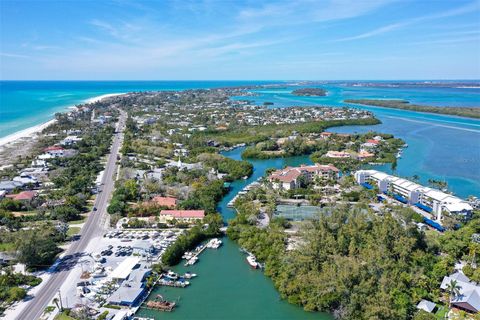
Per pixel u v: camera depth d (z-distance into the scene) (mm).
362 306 102562
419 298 108688
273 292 119875
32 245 131125
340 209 156625
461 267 129750
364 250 124250
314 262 121250
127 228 167500
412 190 199750
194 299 115688
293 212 182750
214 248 149750
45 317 104188
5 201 186375
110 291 117750
